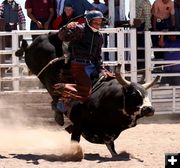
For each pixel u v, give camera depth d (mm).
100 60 11977
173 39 18375
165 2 18062
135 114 10961
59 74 12109
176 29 18375
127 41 18062
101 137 11703
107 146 11805
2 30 17953
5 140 14273
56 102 12188
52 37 12625
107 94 11273
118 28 17359
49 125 17375
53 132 15992
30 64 12945
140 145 13234
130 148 12742
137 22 17438
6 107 17391
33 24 17828
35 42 12797
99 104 11375
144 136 14859
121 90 11141
